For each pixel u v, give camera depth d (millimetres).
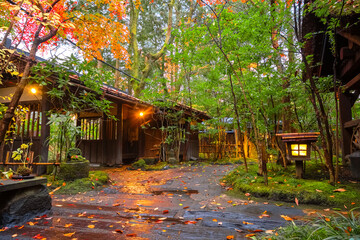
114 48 10961
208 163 11070
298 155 5035
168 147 11297
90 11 7672
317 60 5297
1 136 3648
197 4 16516
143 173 8523
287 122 7133
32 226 2934
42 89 6723
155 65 18141
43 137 6746
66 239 2484
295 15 4469
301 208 3777
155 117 11812
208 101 10562
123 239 2488
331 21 4113
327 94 6340
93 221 3127
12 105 3750
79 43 8070
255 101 6086
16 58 6004
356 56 4516
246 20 4887
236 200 4426
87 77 4957
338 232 1982
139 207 3969
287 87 6352
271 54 5133
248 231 2711
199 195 4984
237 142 12844
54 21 3627
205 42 6730
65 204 4180
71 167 5938
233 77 6637
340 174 5285
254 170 6555
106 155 10477
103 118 10430
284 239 2105
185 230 2766
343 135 5531
